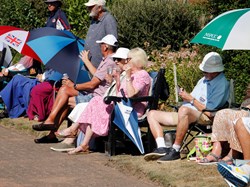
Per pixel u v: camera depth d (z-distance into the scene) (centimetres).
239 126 1688
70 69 2269
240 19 1783
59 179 1767
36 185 1705
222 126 1823
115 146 2028
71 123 2286
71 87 2242
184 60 3016
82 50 2334
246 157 1681
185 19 3503
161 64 2978
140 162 1891
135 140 1989
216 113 1839
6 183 1722
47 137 2262
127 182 1739
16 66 2781
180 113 1889
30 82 2664
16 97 2678
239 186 1591
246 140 1681
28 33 2602
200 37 1827
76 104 2219
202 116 1912
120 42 3522
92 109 2052
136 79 2028
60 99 2228
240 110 1817
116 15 3566
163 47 3450
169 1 3581
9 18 3919
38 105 2566
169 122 1945
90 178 1780
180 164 1845
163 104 2614
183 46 3459
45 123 2216
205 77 1964
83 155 2062
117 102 1995
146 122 2031
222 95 1909
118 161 1917
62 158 2023
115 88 2075
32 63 2769
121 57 2070
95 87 2158
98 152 2106
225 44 1753
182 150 1984
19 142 2275
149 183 1728
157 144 1922
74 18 3741
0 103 2858
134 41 3509
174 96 2712
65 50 2306
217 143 1833
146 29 3491
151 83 2056
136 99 2006
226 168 1584
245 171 1591
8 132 2458
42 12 3925
